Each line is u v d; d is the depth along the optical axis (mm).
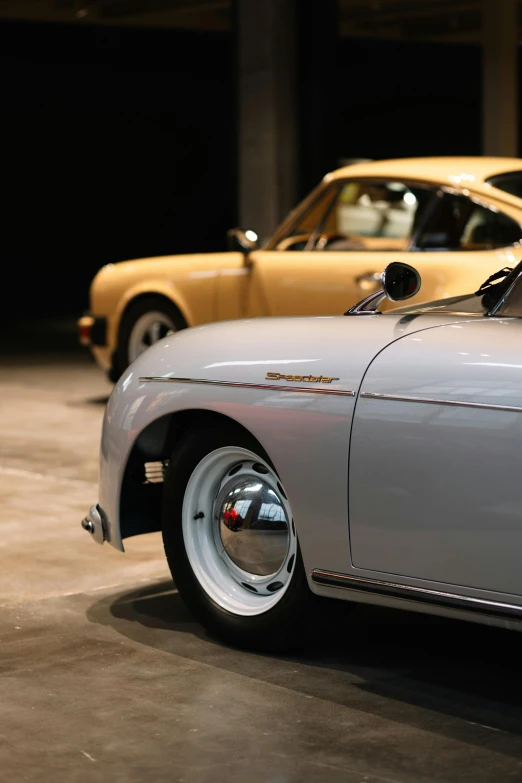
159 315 10594
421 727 3922
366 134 30531
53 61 28844
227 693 4238
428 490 3977
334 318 4562
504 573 3834
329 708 4094
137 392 4871
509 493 3787
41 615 5168
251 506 4645
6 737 3863
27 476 8047
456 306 4590
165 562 6020
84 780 3549
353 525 4191
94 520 5098
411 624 4988
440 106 31500
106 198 30172
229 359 4582
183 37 29656
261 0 15055
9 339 17859
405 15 23359
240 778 3553
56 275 29938
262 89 15195
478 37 26000
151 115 30156
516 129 19672
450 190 8469
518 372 3820
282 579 4586
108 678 4398
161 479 5414
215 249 31531
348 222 9141
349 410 4172
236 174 15688
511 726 3924
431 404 3969
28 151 29078
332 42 15344
